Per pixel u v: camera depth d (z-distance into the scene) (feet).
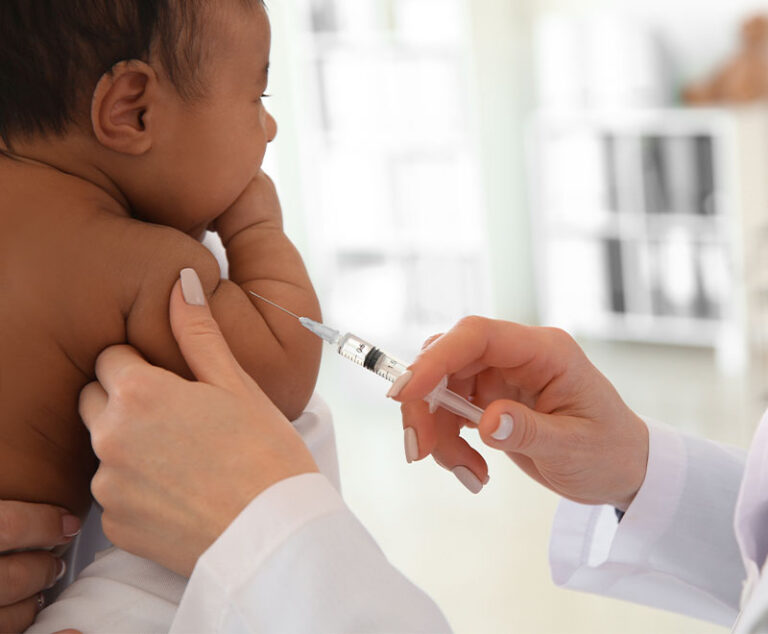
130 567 2.32
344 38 14.25
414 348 14.52
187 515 2.05
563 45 14.15
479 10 13.92
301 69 14.21
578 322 14.55
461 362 2.55
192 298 2.34
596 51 14.01
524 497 10.25
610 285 14.23
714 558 3.05
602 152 13.97
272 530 1.98
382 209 14.51
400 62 14.08
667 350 14.23
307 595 1.94
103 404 2.23
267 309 2.61
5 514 2.33
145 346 2.37
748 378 12.60
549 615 8.23
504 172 14.70
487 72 14.15
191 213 2.61
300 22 14.06
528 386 2.79
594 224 14.16
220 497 2.03
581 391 2.81
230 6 2.42
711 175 13.46
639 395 12.70
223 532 2.00
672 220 13.74
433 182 14.28
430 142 14.17
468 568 9.04
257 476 2.04
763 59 13.25
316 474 2.08
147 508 2.08
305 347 2.63
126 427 2.09
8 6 2.27
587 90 14.15
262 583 1.95
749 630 1.98
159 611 2.22
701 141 13.44
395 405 12.93
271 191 2.88
